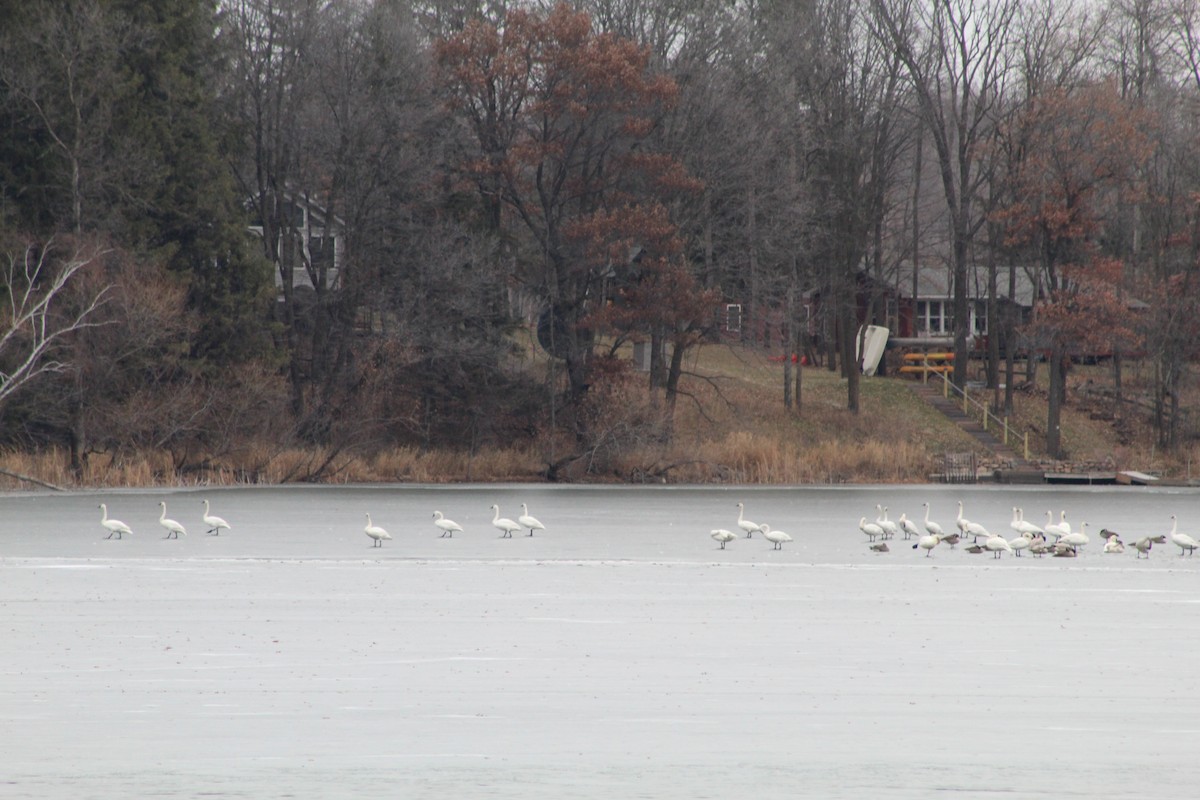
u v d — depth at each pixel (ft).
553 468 225.76
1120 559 143.64
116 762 70.90
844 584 123.85
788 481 228.43
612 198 229.25
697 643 97.04
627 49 220.84
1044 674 89.10
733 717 79.05
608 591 118.32
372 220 236.02
